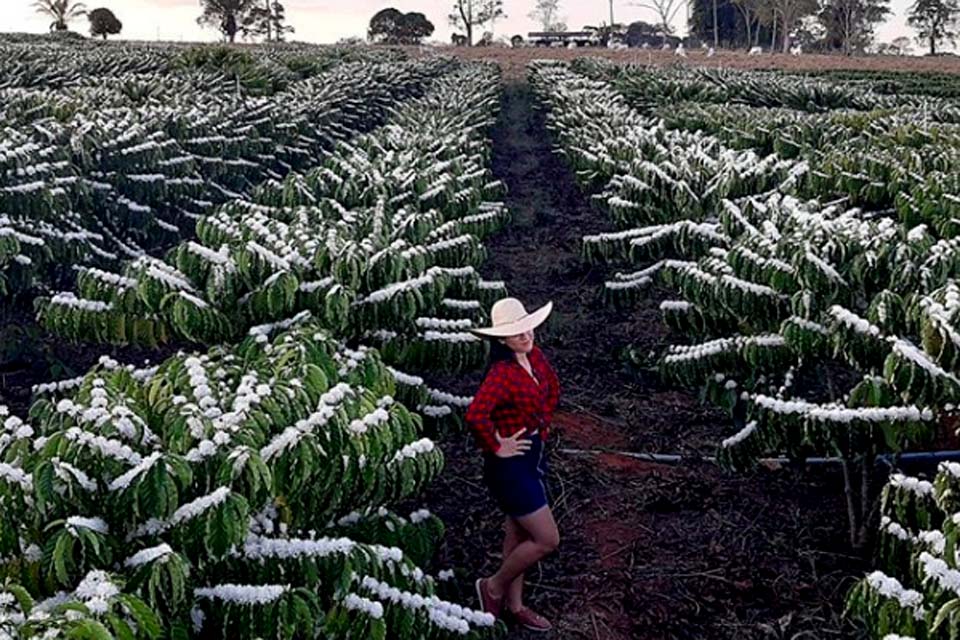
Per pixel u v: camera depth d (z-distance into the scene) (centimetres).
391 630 324
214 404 329
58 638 229
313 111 1608
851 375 650
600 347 889
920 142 1144
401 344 506
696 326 579
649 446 667
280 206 780
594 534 541
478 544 524
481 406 411
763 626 455
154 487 272
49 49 3191
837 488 585
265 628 285
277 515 337
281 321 484
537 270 1176
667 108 1839
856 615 371
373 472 342
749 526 546
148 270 471
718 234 677
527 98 3120
